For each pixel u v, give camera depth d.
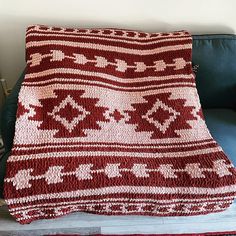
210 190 1.09
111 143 1.19
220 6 1.51
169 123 1.26
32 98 1.22
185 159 1.17
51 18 1.50
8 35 1.55
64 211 1.11
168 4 1.49
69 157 1.10
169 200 1.09
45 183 1.03
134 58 1.38
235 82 1.50
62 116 1.20
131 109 1.30
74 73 1.26
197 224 1.37
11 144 1.19
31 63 1.28
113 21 1.54
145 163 1.14
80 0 1.45
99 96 1.26
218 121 1.45
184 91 1.32
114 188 1.06
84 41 1.34
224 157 1.17
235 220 1.38
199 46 1.44
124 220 1.36
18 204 1.02
